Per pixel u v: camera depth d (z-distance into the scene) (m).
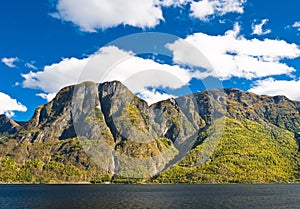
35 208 69.50
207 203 78.06
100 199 88.00
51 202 81.06
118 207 68.94
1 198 95.19
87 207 69.75
